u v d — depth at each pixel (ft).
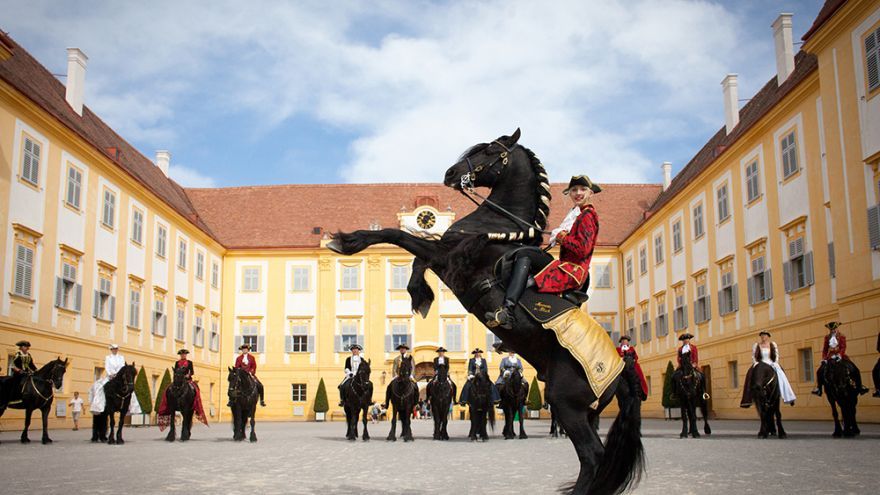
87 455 52.47
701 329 134.31
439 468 41.09
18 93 95.04
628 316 179.52
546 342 20.80
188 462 45.98
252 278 184.55
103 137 139.64
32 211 99.96
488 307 21.13
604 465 19.34
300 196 198.39
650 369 162.50
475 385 71.72
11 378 67.10
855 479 32.42
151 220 142.10
